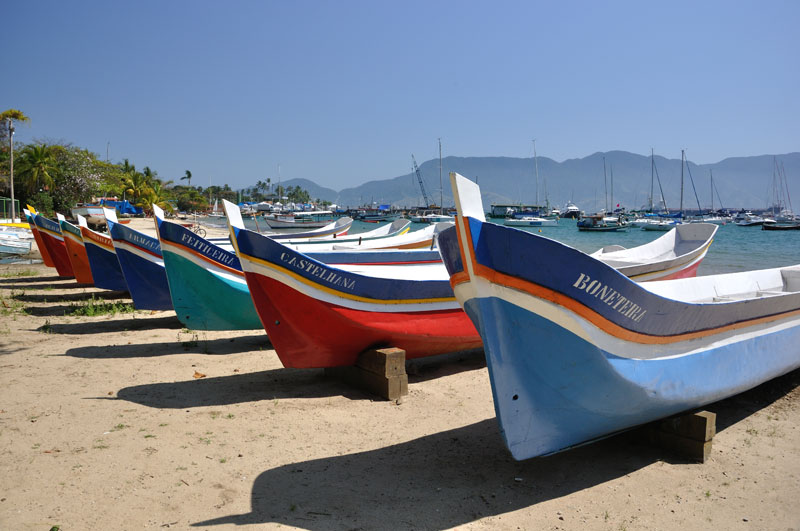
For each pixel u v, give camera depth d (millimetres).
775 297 5992
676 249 13539
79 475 4539
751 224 79750
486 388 7043
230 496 4285
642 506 4234
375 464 4895
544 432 4570
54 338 9391
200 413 6051
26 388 6688
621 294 4406
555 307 4293
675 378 4945
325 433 5566
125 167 89688
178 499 4219
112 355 8352
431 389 7000
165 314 11727
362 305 7016
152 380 7180
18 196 46438
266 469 4754
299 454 5070
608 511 4156
